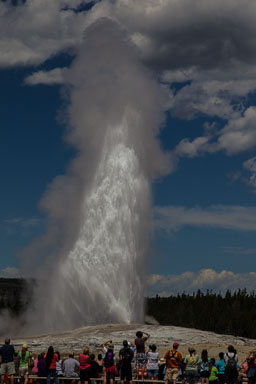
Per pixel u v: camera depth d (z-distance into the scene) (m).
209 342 40.47
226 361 23.61
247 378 25.33
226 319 133.25
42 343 39.53
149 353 24.22
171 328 44.81
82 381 23.42
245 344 40.41
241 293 160.12
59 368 25.66
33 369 25.45
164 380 24.83
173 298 154.50
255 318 134.12
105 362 23.19
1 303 81.31
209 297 157.00
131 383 23.36
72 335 42.78
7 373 23.14
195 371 22.80
